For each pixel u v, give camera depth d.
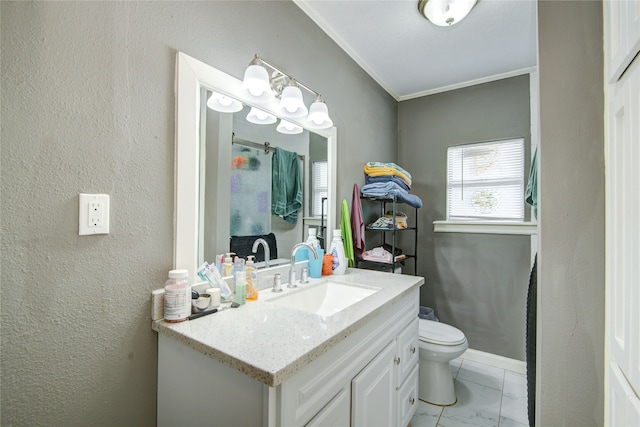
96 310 0.83
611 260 0.77
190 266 1.04
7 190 0.68
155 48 0.95
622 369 0.68
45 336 0.74
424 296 2.61
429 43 1.95
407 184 2.30
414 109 2.73
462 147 2.53
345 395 0.92
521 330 2.22
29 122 0.71
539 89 0.91
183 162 1.02
